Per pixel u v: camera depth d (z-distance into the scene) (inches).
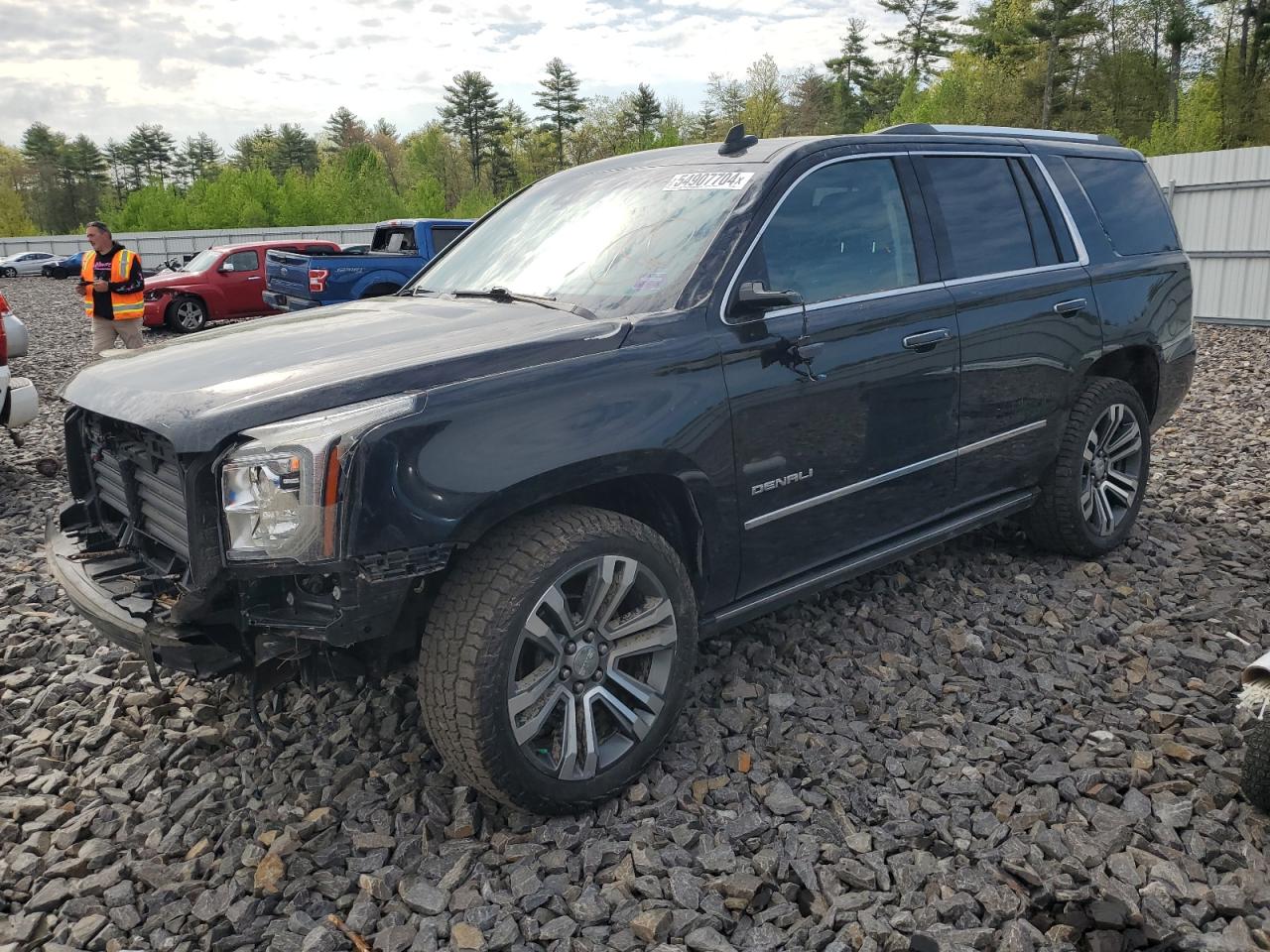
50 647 165.3
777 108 3388.3
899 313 142.0
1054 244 173.5
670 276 126.5
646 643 116.0
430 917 97.5
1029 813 109.4
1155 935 91.6
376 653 107.3
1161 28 2901.1
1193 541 196.7
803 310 130.6
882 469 143.1
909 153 153.4
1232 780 115.3
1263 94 2647.6
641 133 3690.9
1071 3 2659.9
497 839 108.0
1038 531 183.3
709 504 120.8
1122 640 154.3
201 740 130.3
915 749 124.8
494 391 103.6
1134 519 193.8
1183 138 2299.5
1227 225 584.4
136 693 144.6
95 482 130.5
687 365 117.6
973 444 157.0
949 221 155.7
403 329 123.3
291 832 109.4
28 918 99.7
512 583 102.7
